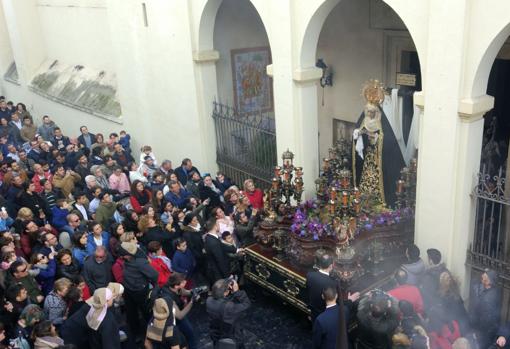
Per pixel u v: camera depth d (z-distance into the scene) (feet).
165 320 18.13
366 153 25.58
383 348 17.01
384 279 22.30
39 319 18.66
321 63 33.78
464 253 21.56
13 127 46.24
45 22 56.59
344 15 32.07
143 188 29.63
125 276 21.43
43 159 37.35
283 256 24.00
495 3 18.10
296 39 26.18
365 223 22.41
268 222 24.26
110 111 45.09
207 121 34.63
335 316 17.33
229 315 18.79
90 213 28.35
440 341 17.49
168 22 34.24
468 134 20.01
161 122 38.42
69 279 21.39
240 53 36.47
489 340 19.19
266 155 31.37
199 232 24.75
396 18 29.27
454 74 19.53
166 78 36.29
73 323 18.34
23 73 59.11
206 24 32.17
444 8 19.25
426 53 20.54
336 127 35.01
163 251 25.61
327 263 19.21
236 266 24.80
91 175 30.83
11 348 18.44
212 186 30.35
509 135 29.84
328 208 22.24
